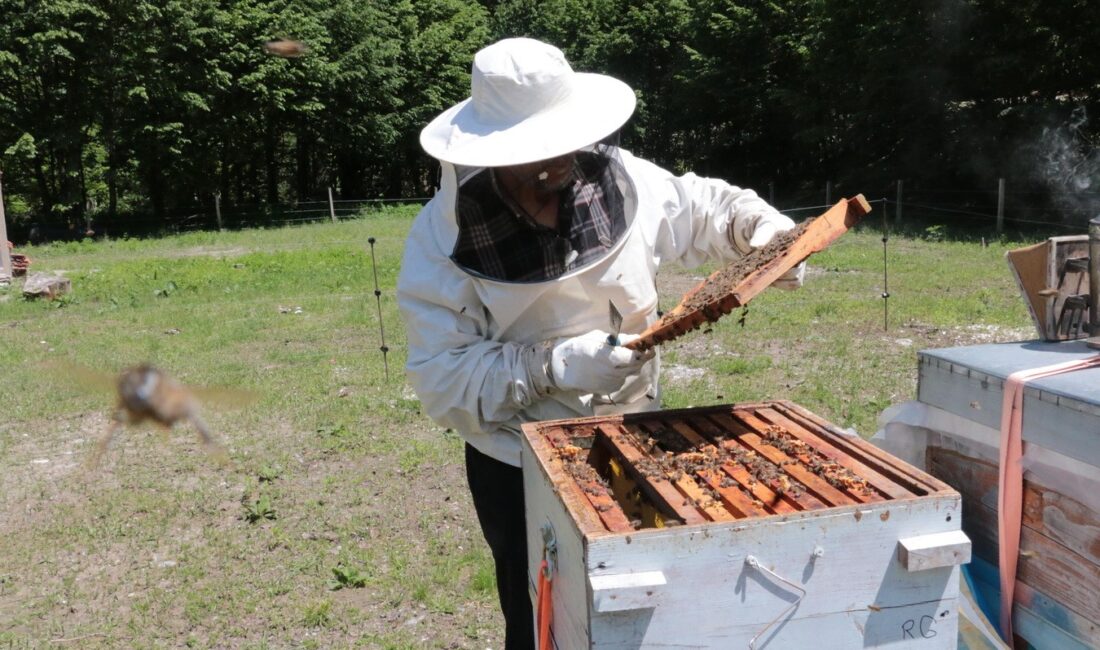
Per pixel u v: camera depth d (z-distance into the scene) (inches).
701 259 109.4
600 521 62.4
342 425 254.8
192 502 205.3
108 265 649.0
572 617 66.2
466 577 168.2
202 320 423.2
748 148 1186.0
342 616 155.9
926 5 762.2
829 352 313.1
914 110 836.0
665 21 1190.9
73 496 211.5
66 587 168.9
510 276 92.4
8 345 374.3
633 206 95.5
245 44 1061.1
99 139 1066.1
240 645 148.3
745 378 286.4
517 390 90.7
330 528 190.7
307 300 471.5
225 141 1136.2
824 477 69.0
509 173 89.6
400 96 1277.1
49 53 909.2
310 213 1143.6
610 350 83.7
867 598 61.9
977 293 409.7
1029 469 76.9
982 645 79.4
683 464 74.6
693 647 60.3
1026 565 79.6
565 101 88.4
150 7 952.9
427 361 96.1
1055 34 676.7
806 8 985.5
